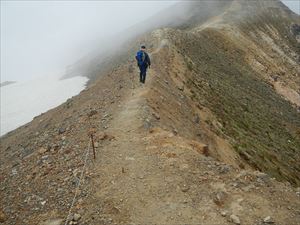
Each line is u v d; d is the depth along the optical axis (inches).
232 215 414.3
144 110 738.2
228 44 3171.8
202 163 526.3
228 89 1722.4
